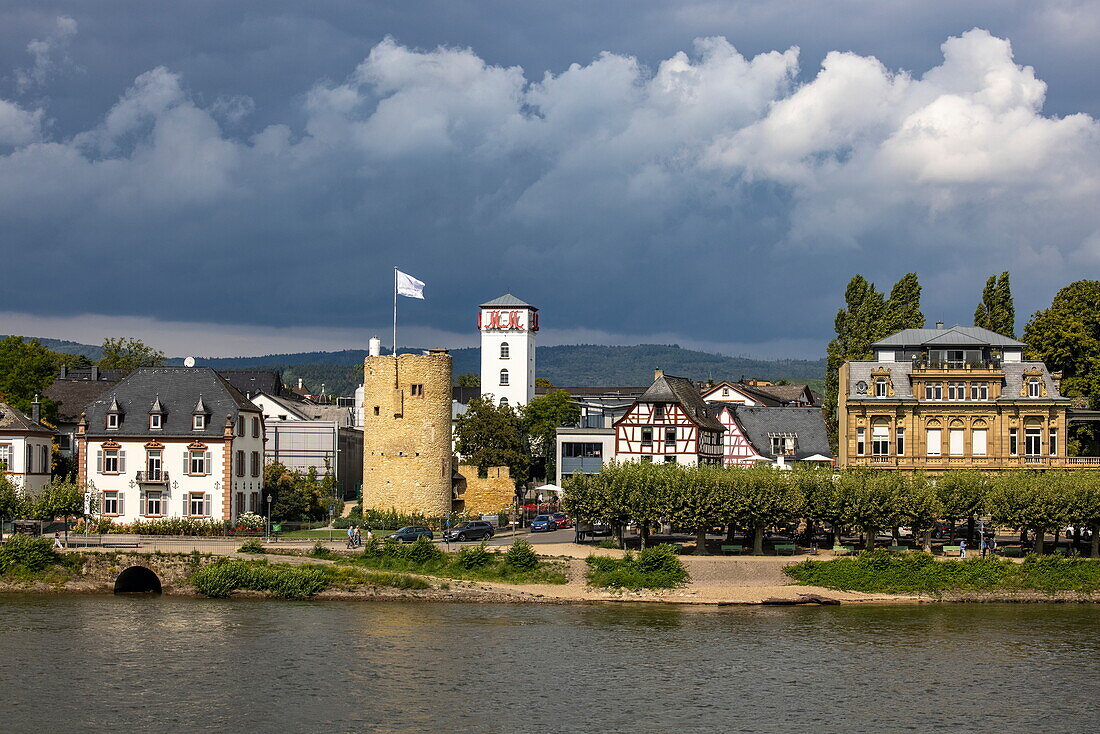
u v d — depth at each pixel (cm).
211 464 13075
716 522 11275
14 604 10244
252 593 10650
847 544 12081
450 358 14412
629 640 9156
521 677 8100
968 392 13662
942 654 8831
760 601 10619
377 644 8931
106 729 6981
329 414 19062
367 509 14238
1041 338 14862
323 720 7162
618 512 11219
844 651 8875
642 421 14388
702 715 7344
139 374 13612
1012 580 10988
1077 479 11444
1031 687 7981
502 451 16050
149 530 12738
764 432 15350
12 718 7156
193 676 8031
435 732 6988
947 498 11525
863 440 13812
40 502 11575
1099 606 10719
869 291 17962
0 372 15900
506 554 11100
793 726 7169
